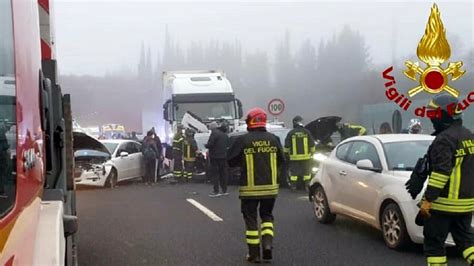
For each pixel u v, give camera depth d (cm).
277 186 672
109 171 1531
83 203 1223
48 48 459
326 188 886
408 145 774
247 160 661
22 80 222
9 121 206
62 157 434
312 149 1350
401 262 656
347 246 749
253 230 669
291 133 1358
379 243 763
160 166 1805
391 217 711
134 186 1619
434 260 517
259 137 666
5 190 197
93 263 680
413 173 527
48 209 291
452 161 501
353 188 799
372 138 814
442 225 511
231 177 1577
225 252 728
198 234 849
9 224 196
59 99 448
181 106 1972
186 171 1667
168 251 738
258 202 680
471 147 503
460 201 503
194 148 1661
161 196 1341
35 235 244
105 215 1048
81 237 838
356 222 924
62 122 445
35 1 276
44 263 246
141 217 1018
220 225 923
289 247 748
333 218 898
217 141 1330
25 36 231
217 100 1988
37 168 247
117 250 749
